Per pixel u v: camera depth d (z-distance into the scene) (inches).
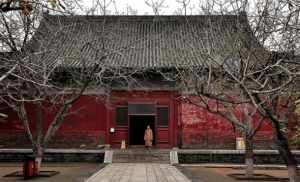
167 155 1483.8
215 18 908.6
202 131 1625.2
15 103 1181.1
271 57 612.7
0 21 889.5
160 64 1592.0
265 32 594.9
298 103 788.6
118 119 1647.4
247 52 689.6
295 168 619.2
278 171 1237.7
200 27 1306.6
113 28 1417.3
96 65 1024.9
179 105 1636.3
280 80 625.3
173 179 987.3
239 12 697.0
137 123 1871.3
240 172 1168.8
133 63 1610.5
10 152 1460.4
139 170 1194.6
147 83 1640.0
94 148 1609.3
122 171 1164.5
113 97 1632.6
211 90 766.5
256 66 658.8
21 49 716.0
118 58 1632.6
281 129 654.5
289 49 596.1
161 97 1649.9
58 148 1606.8
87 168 1256.2
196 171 1198.3
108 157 1455.5
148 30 1891.0
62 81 1369.3
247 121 1072.8
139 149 1561.3
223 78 867.4
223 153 1462.8
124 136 1642.5
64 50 1405.0
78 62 1403.8
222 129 1622.8
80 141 1619.1
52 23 1133.7
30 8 396.8
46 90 1074.7
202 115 1630.2
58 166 1325.0
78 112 1619.1
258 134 1601.9
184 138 1622.8
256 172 1190.3
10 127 1622.8
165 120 1648.6
